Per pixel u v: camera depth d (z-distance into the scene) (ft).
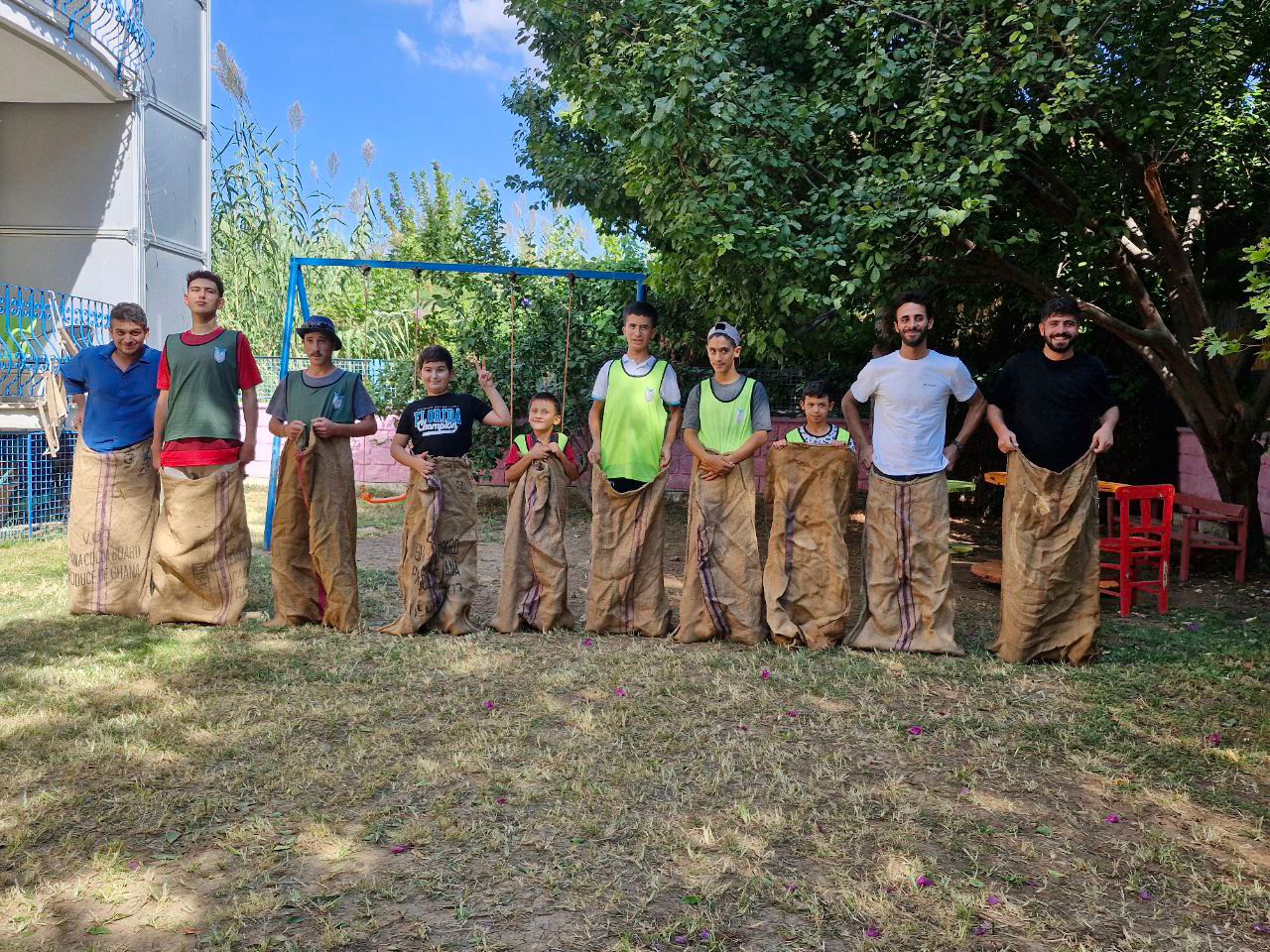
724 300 23.32
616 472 17.71
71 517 18.02
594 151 32.76
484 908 7.93
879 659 15.79
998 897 8.13
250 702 12.89
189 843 8.97
